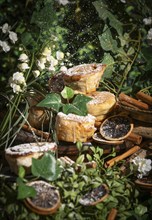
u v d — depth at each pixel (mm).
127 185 673
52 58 751
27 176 639
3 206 628
